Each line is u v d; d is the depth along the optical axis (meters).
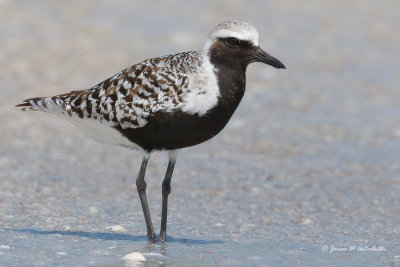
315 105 21.02
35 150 16.69
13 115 18.86
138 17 27.56
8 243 10.83
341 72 24.20
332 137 18.48
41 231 11.59
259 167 16.23
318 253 11.01
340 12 30.94
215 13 28.95
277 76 23.48
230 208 13.54
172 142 10.80
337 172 16.02
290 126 19.25
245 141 18.02
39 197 13.62
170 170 11.33
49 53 23.42
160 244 11.17
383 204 13.95
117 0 29.33
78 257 10.34
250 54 10.62
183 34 25.88
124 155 16.88
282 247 11.28
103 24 26.45
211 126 10.70
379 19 30.23
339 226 12.59
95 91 10.94
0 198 13.40
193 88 10.46
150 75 10.60
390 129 19.16
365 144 18.00
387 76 23.91
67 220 12.31
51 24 25.92
